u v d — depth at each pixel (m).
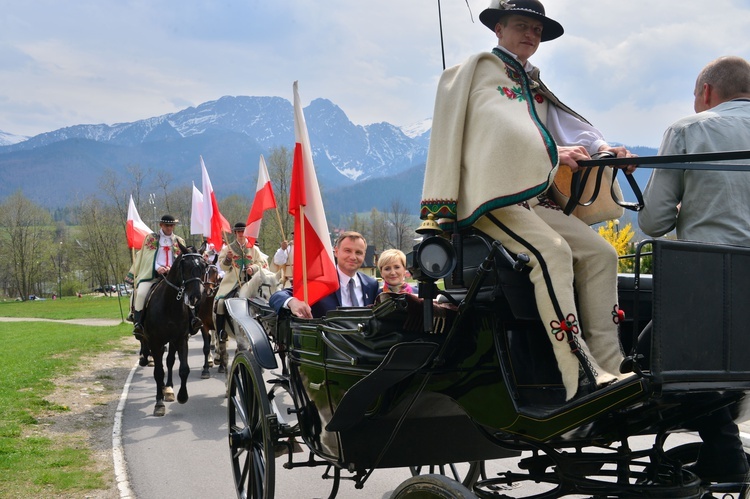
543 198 3.74
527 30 3.84
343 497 6.24
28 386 12.72
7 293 93.50
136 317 12.12
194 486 6.72
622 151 3.62
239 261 13.38
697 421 3.74
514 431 3.39
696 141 3.77
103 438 8.91
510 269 3.40
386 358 3.48
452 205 3.50
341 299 5.52
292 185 5.44
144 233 19.83
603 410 2.98
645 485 3.33
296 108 5.53
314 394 4.51
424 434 4.21
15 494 6.54
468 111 3.55
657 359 2.79
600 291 3.46
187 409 10.70
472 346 3.56
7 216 90.19
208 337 13.88
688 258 2.92
